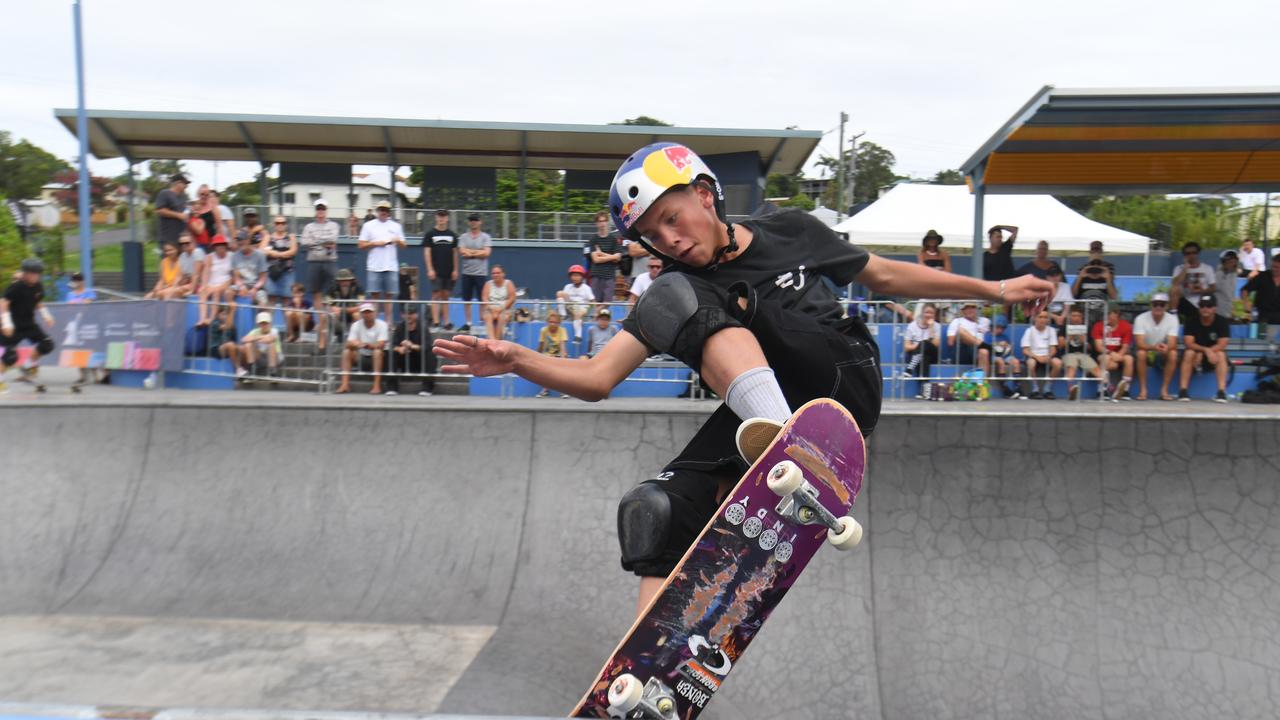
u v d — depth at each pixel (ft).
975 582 14.02
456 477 17.38
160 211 38.04
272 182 58.34
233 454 18.12
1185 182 35.40
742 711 13.33
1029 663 13.25
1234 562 13.37
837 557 14.57
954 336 29.32
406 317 28.96
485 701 12.91
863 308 29.71
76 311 34.22
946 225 57.00
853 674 13.58
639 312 7.21
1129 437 13.99
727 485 7.77
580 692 13.48
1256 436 13.65
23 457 18.49
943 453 14.55
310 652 14.76
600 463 17.10
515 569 16.30
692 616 6.79
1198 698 12.61
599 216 36.24
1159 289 32.55
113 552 17.46
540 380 7.04
